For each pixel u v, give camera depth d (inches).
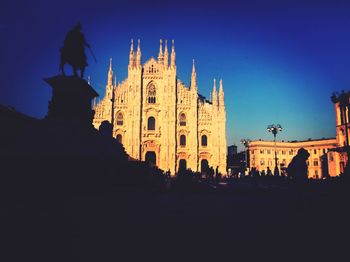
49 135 676.7
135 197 663.8
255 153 4569.4
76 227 341.7
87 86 781.9
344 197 757.9
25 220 351.9
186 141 3245.6
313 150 4365.2
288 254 267.7
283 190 1159.6
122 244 290.2
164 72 3324.3
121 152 896.9
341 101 2532.0
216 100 3321.9
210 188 1251.8
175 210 548.1
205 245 297.9
